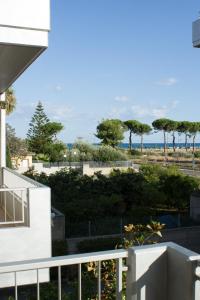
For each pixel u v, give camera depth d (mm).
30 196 5422
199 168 31109
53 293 5785
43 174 19656
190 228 13461
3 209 7984
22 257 5375
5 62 5805
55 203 14609
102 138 46750
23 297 7422
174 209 17031
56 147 32094
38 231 5453
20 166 25922
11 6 4594
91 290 5070
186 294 2199
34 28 4688
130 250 2289
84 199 15680
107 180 17531
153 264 2301
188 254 2199
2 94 9414
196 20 10781
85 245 11430
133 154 49500
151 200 16844
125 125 63062
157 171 21094
